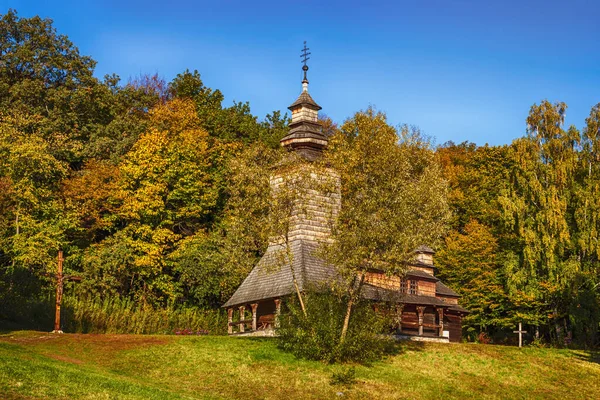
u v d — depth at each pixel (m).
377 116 42.78
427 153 53.00
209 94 76.25
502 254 65.25
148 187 58.12
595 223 60.75
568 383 39.22
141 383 30.67
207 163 64.44
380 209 37.25
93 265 53.06
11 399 23.75
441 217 41.56
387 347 41.25
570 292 58.91
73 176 62.34
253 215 41.53
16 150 55.62
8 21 69.69
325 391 33.03
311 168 41.97
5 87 66.44
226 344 38.75
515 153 67.25
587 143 66.69
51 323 47.09
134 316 51.16
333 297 38.41
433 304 51.78
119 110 73.19
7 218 52.75
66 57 71.38
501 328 65.38
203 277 55.91
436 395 34.66
